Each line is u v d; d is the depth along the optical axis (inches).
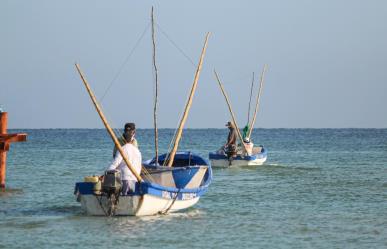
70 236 1855.3
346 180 3570.4
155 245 1759.4
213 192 2945.4
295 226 2055.9
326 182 3452.3
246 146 4436.5
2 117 2805.1
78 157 5861.2
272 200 2679.6
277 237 1886.1
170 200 2161.7
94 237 1840.6
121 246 1743.4
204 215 2241.6
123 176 2055.9
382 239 1872.5
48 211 2331.4
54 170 4276.6
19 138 2839.6
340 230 1996.8
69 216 2183.8
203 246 1756.9
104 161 5275.6
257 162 4439.0
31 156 6013.8
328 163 5068.9
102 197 2054.6
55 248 1717.5
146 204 2074.3
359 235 1925.4
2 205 2492.6
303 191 3011.8
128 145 2053.4
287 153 6845.5
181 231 1935.3
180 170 2381.9
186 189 2226.9
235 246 1764.3
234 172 4030.5
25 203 2549.2
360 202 2640.3
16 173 4003.4
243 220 2150.6
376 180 3575.3
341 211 2380.7
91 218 2102.6
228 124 4323.3
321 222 2134.6
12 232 1914.4
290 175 3860.7
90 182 2041.1
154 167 2358.5
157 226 1996.8
